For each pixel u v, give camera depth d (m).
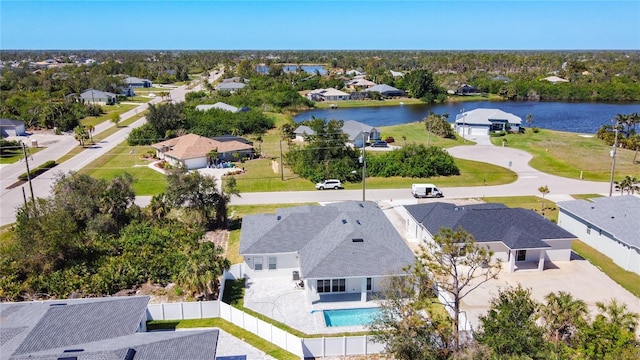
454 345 23.34
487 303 32.69
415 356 22.92
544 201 55.00
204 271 33.12
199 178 46.38
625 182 54.75
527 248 36.72
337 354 27.00
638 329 28.81
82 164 72.81
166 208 46.66
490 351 21.30
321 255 33.56
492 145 86.25
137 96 159.75
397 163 66.75
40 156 78.00
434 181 64.06
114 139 92.62
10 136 94.38
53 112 103.94
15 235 39.38
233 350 27.59
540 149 82.00
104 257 38.56
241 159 76.25
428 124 97.88
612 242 39.72
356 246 34.00
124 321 25.92
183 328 29.91
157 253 39.16
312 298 33.31
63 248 36.66
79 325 24.73
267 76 187.38
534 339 21.86
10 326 24.36
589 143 86.69
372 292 34.16
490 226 39.28
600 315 24.22
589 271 37.56
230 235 45.25
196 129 94.44
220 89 158.50
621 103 151.50
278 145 88.06
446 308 31.92
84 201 43.50
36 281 34.19
